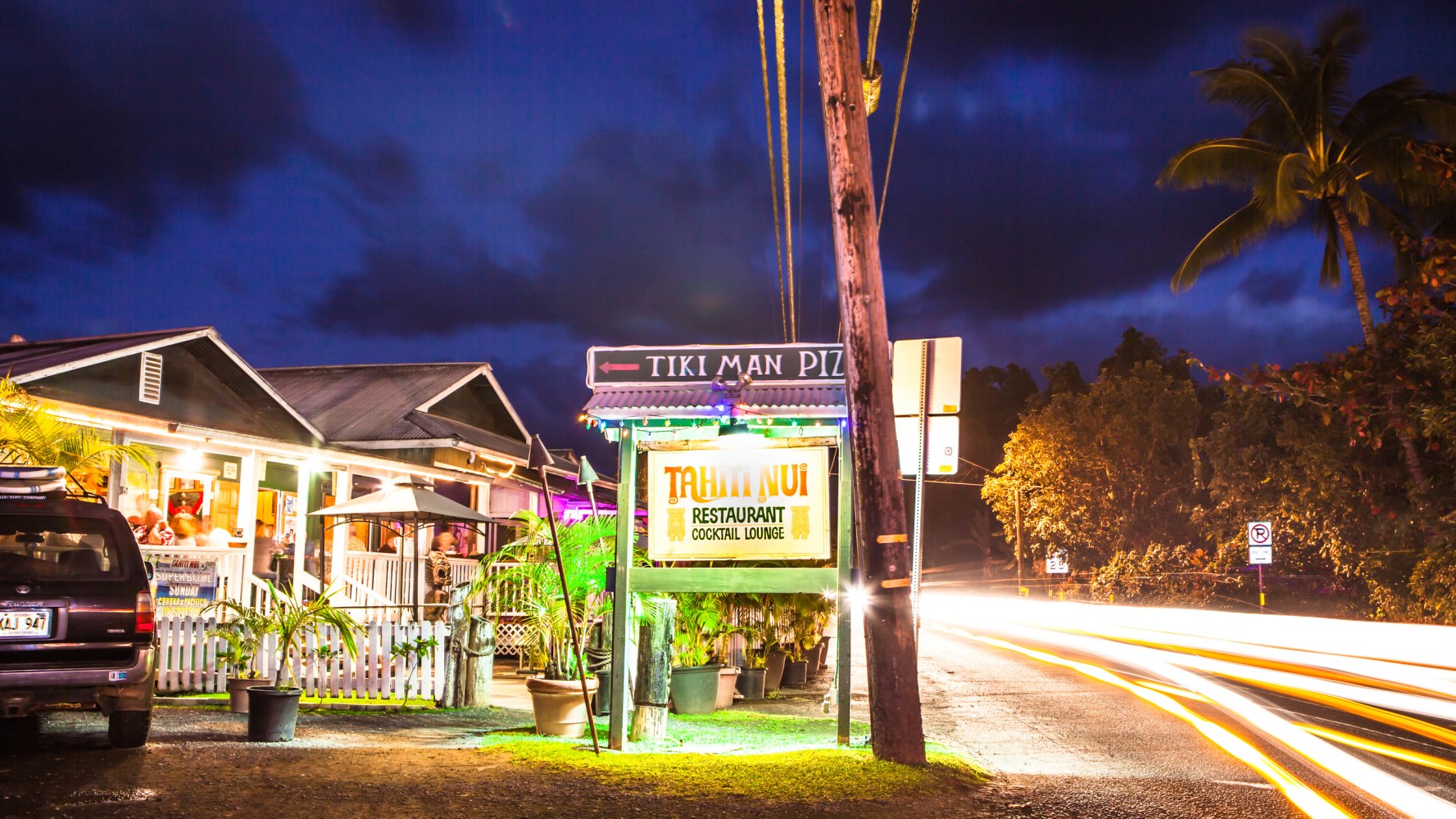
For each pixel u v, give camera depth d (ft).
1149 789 24.85
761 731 33.60
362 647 42.04
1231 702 43.14
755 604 46.73
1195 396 165.48
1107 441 160.86
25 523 26.17
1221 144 108.58
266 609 57.67
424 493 57.11
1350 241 101.45
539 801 20.94
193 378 62.23
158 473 59.93
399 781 22.59
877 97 28.71
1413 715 40.29
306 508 67.82
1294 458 109.91
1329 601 124.26
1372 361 74.79
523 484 91.09
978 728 35.35
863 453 25.40
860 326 25.26
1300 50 103.71
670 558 28.91
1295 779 26.73
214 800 20.27
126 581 26.14
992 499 190.60
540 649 35.96
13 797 19.99
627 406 28.14
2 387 39.73
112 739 26.00
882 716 25.12
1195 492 160.45
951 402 30.68
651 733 29.37
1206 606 133.59
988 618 120.06
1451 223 103.35
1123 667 58.90
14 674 24.21
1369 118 104.58
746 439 29.01
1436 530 87.81
